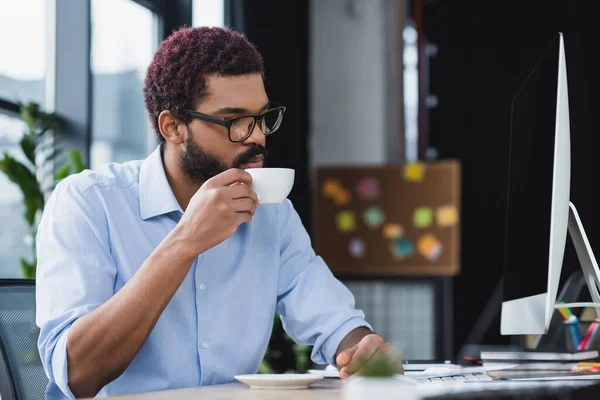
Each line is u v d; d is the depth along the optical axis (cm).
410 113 677
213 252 194
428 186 604
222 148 191
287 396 144
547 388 149
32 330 194
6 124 405
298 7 632
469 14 670
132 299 166
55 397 183
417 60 675
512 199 204
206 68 189
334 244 618
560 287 233
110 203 192
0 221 399
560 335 240
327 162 674
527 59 661
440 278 604
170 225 195
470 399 132
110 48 459
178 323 189
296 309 209
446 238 596
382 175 614
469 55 671
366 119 675
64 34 438
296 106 615
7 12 402
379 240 611
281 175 173
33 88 422
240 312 197
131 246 191
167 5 505
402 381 157
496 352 224
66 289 178
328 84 679
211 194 168
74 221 186
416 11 675
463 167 671
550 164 169
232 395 146
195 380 190
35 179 381
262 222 208
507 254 205
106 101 455
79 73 438
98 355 166
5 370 183
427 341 605
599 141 618
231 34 196
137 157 481
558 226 163
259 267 204
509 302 195
